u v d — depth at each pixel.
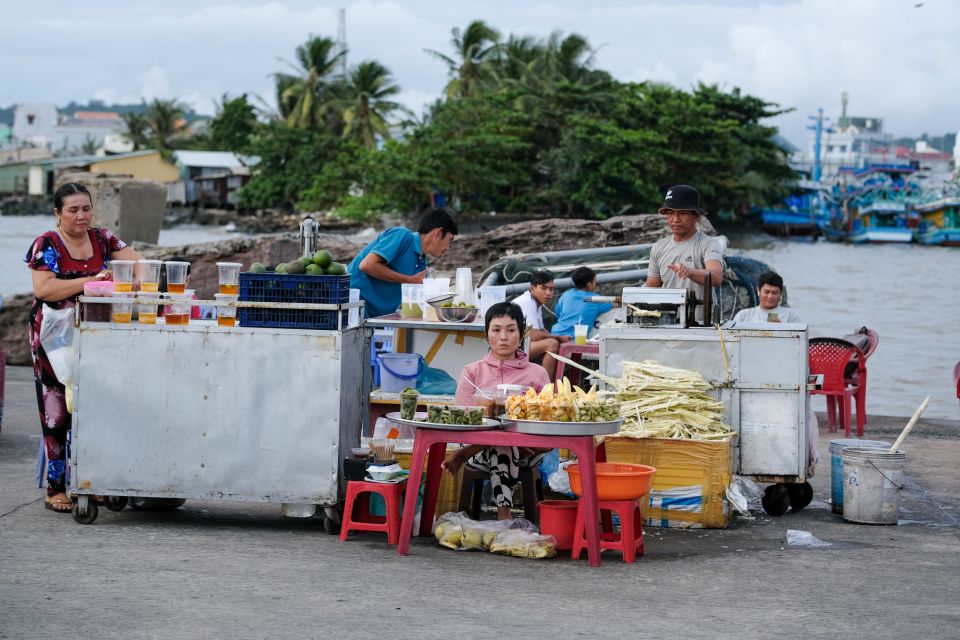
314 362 5.78
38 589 4.57
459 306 6.76
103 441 5.89
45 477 7.25
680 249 7.48
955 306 29.61
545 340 9.59
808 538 6.02
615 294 13.61
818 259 55.72
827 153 150.25
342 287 5.85
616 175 57.50
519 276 13.21
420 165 54.75
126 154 86.62
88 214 6.08
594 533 5.29
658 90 64.50
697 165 63.38
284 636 4.02
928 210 78.75
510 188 61.00
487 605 4.52
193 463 5.86
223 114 92.75
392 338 8.13
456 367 6.88
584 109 60.34
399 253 7.39
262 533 5.90
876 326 24.33
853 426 10.62
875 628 4.26
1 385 8.95
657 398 6.61
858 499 6.57
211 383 5.83
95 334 5.86
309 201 68.62
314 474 5.81
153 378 5.86
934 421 11.12
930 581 5.09
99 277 6.01
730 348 6.77
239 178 82.81
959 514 6.90
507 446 5.60
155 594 4.55
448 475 6.27
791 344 6.70
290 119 77.00
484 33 69.81
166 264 5.81
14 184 94.38
